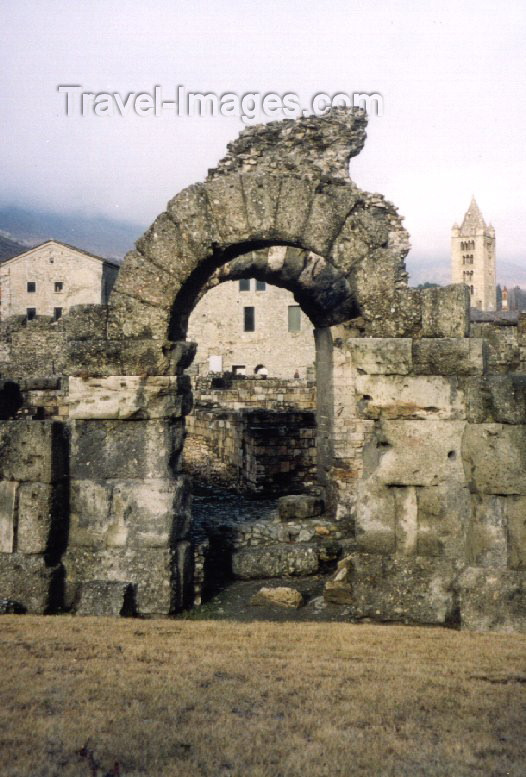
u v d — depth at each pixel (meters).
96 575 11.20
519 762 6.04
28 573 10.99
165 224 11.69
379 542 10.75
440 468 10.71
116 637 9.23
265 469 18.20
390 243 18.47
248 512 16.31
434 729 6.63
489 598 10.12
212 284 17.03
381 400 10.88
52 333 48.25
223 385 33.66
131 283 11.62
